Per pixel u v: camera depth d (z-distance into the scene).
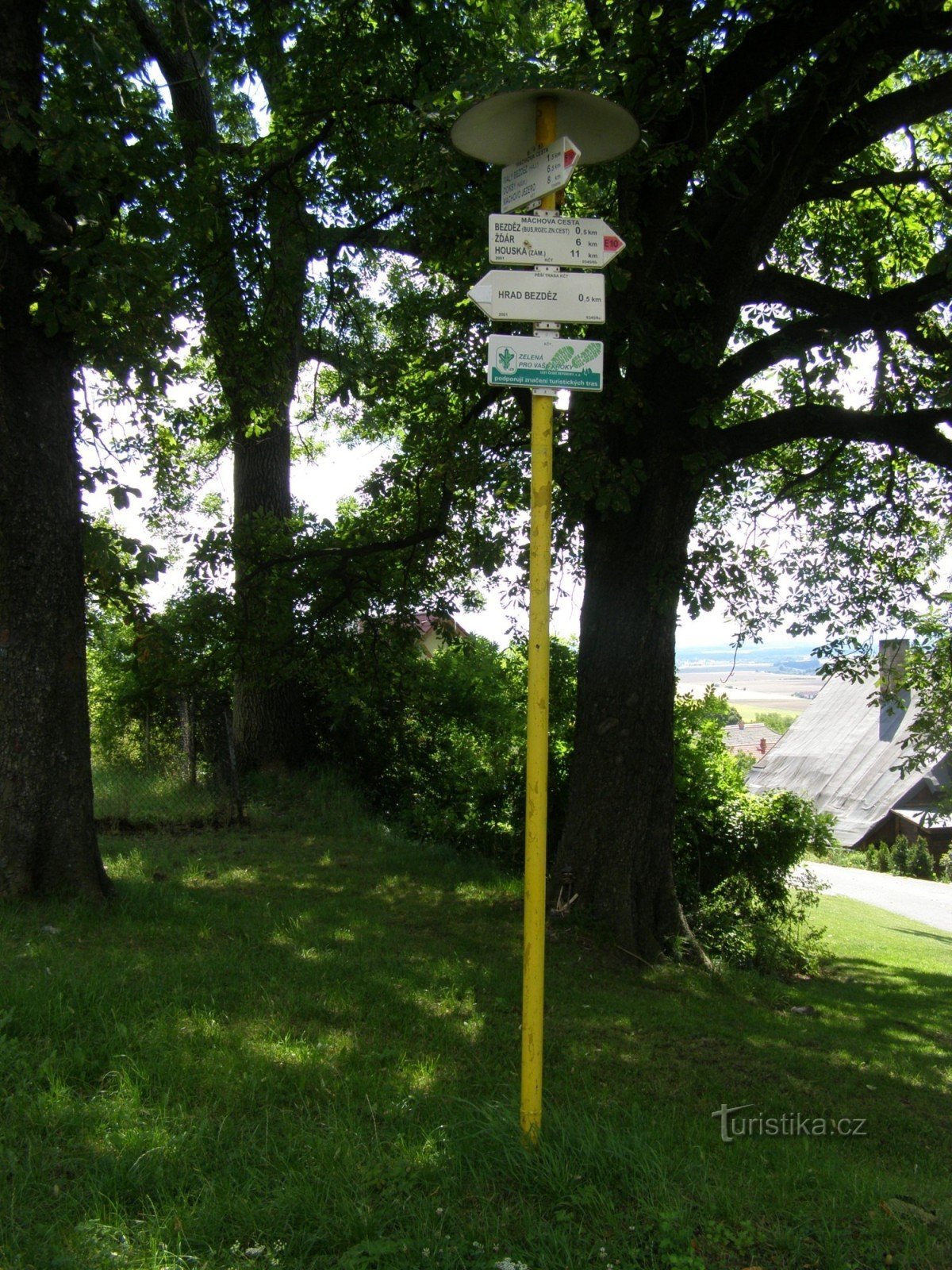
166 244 9.33
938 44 8.70
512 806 13.81
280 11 10.42
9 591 7.23
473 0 10.39
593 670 9.42
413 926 8.38
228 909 7.96
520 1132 3.93
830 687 56.78
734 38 8.99
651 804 9.21
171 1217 3.26
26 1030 4.64
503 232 4.03
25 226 6.50
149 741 14.80
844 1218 3.72
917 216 12.27
